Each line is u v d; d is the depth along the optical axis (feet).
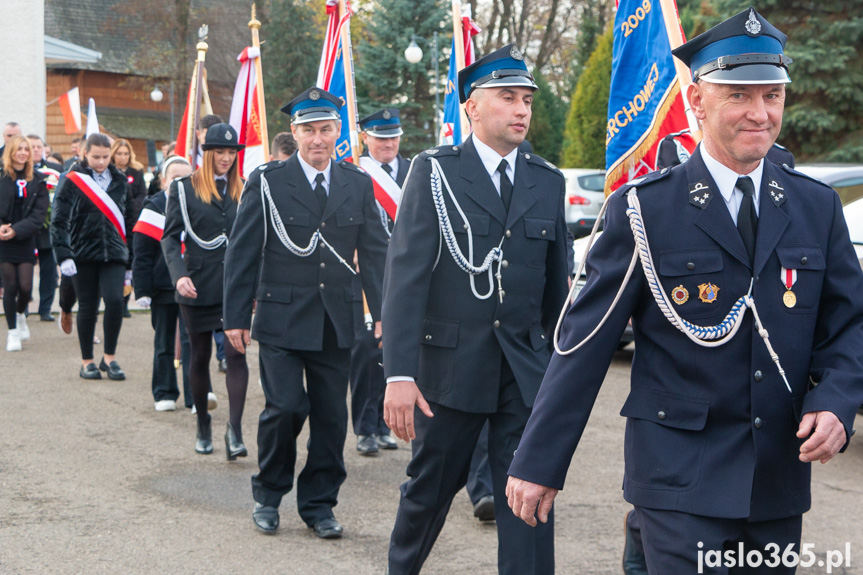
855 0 57.88
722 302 7.56
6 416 21.77
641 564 11.69
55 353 29.84
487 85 11.15
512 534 10.82
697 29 62.54
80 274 25.81
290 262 14.70
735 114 7.41
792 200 7.79
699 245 7.62
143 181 33.24
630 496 7.80
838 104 59.52
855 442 21.29
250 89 26.91
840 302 7.69
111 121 132.77
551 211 11.57
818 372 7.54
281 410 14.26
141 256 22.47
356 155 22.57
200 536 14.49
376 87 95.35
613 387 26.50
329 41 23.70
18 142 29.25
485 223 11.19
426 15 94.53
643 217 7.75
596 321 7.83
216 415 22.79
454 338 11.09
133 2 118.21
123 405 23.34
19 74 64.69
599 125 73.67
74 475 17.48
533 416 7.98
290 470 14.85
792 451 7.56
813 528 15.35
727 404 7.54
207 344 19.19
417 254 10.98
